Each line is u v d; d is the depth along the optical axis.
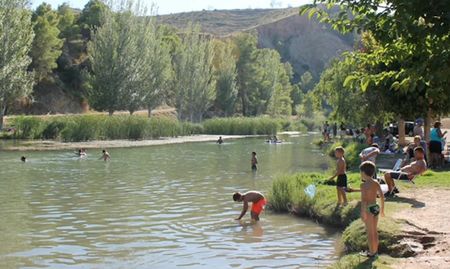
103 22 70.88
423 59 7.27
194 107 86.50
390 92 26.86
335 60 44.03
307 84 157.75
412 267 10.02
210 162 37.47
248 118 82.56
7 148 45.38
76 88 90.19
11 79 55.78
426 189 18.03
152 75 75.00
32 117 54.38
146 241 13.96
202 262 11.98
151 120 62.31
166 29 121.19
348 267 10.53
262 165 35.41
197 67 86.06
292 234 14.83
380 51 8.60
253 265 11.73
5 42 55.31
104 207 19.03
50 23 90.62
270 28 192.00
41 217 17.16
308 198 17.44
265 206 19.00
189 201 20.42
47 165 34.31
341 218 15.48
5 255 12.52
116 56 69.31
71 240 14.05
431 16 6.61
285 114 116.06
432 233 12.27
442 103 25.53
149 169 32.50
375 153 17.59
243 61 104.94
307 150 49.78
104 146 50.59
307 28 192.88
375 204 11.01
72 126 53.62
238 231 15.21
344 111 41.22
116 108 70.38
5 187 24.19
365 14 7.62
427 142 27.47
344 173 16.34
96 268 11.47
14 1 55.91
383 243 11.83
